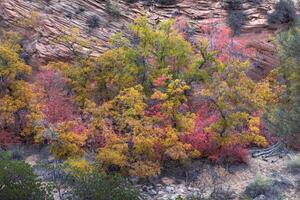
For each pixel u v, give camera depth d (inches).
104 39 1245.7
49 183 730.8
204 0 1411.2
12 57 989.8
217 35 1235.9
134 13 1353.3
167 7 1396.4
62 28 1230.3
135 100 896.9
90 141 921.5
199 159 940.0
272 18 1326.3
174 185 871.1
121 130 903.1
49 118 970.7
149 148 869.8
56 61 1156.5
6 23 1219.9
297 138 851.4
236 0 1379.2
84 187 673.0
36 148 994.7
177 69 1061.1
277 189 832.3
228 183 876.0
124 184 709.9
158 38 1040.8
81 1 1306.6
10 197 625.9
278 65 1179.3
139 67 1024.9
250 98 957.8
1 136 984.3
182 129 909.8
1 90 1010.1
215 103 922.1
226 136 928.9
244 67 1022.4
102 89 1040.2
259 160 949.8
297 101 826.2
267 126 853.8
